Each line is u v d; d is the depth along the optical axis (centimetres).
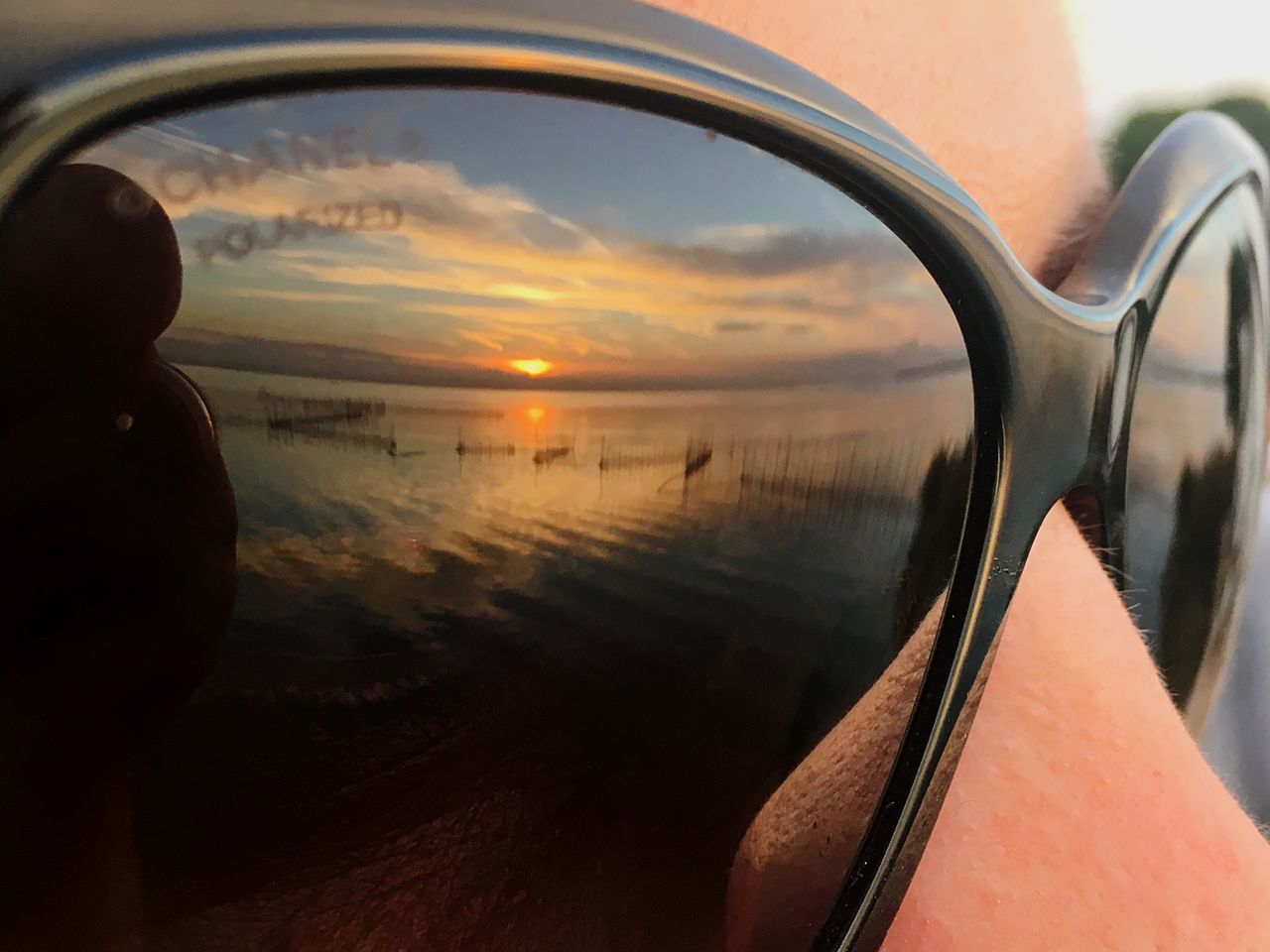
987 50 9
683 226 6
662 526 6
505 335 5
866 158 6
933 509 7
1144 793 9
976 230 7
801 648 7
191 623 5
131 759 5
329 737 5
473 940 6
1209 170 11
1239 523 12
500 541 5
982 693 8
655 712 6
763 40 7
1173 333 10
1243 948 9
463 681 6
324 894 6
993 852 9
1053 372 8
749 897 7
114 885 5
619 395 5
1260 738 13
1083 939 8
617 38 5
